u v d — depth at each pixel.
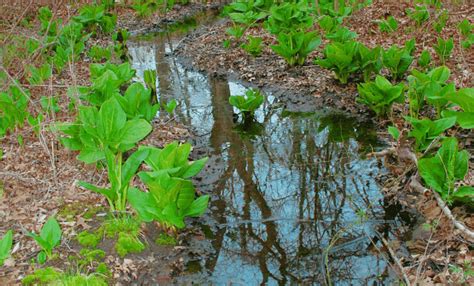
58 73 8.94
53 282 3.88
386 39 9.84
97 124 4.66
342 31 8.63
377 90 6.50
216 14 15.91
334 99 7.68
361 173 5.70
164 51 11.70
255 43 9.50
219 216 5.03
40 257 4.14
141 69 10.32
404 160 5.65
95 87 6.21
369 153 6.05
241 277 4.19
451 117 5.18
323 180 5.62
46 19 11.64
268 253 4.48
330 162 6.02
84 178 5.41
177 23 14.81
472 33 9.29
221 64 9.95
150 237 4.58
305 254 4.45
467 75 7.57
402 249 4.38
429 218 4.68
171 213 4.27
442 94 5.82
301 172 5.85
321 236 4.67
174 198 4.36
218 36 11.93
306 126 7.08
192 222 4.90
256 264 4.34
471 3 11.48
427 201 4.93
